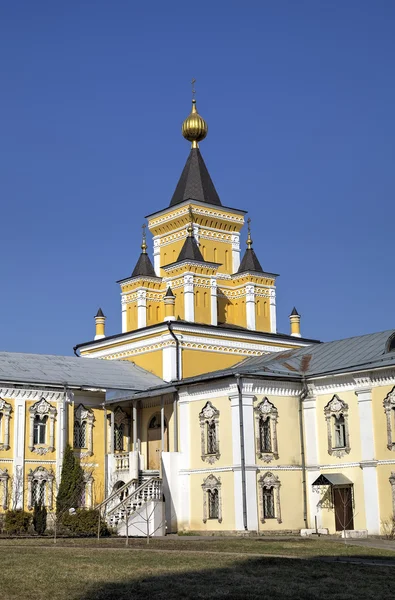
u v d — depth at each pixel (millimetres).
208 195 63781
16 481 47750
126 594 21156
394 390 43219
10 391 48625
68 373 52781
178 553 30344
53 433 49750
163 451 48188
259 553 30922
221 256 62969
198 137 65500
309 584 22625
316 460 46688
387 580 23359
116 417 53312
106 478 51656
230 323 62031
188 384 48156
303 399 47750
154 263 64000
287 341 61031
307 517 46281
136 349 57750
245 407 45406
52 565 25984
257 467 45000
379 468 43406
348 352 49000
